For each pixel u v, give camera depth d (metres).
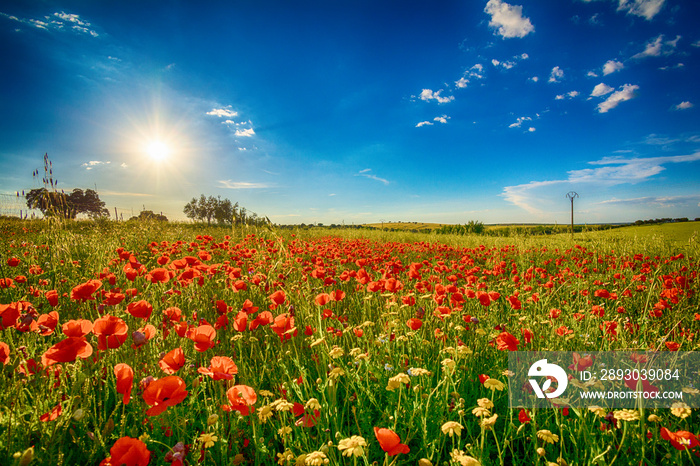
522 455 2.01
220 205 41.47
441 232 22.42
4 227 9.41
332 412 1.96
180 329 2.02
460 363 2.63
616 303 3.99
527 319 3.53
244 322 2.31
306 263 6.16
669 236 11.32
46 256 4.78
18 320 1.94
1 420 1.46
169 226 13.08
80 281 3.88
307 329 2.68
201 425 1.96
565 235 14.16
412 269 4.57
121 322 1.74
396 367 2.58
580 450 1.86
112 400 2.09
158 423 1.75
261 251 5.98
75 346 1.53
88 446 1.68
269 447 1.88
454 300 3.44
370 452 1.92
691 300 4.27
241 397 1.66
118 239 7.88
